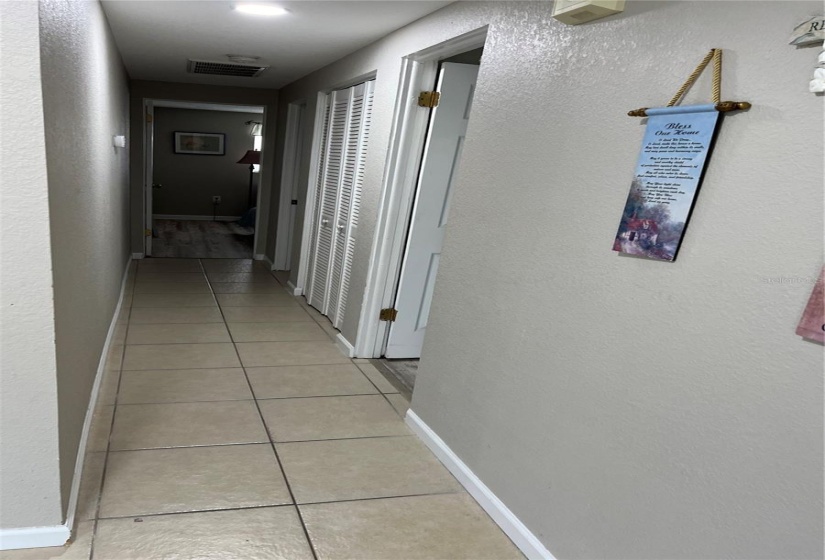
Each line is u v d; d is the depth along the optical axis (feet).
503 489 6.01
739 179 3.61
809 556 3.21
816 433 3.16
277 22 9.24
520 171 5.82
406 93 9.37
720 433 3.70
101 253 8.39
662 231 4.09
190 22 9.53
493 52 6.46
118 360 9.45
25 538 4.89
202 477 6.35
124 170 14.57
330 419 8.15
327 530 5.71
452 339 7.08
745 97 3.59
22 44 3.88
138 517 5.53
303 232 14.97
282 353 10.66
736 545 3.61
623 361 4.46
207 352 10.29
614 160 4.59
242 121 30.58
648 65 4.31
